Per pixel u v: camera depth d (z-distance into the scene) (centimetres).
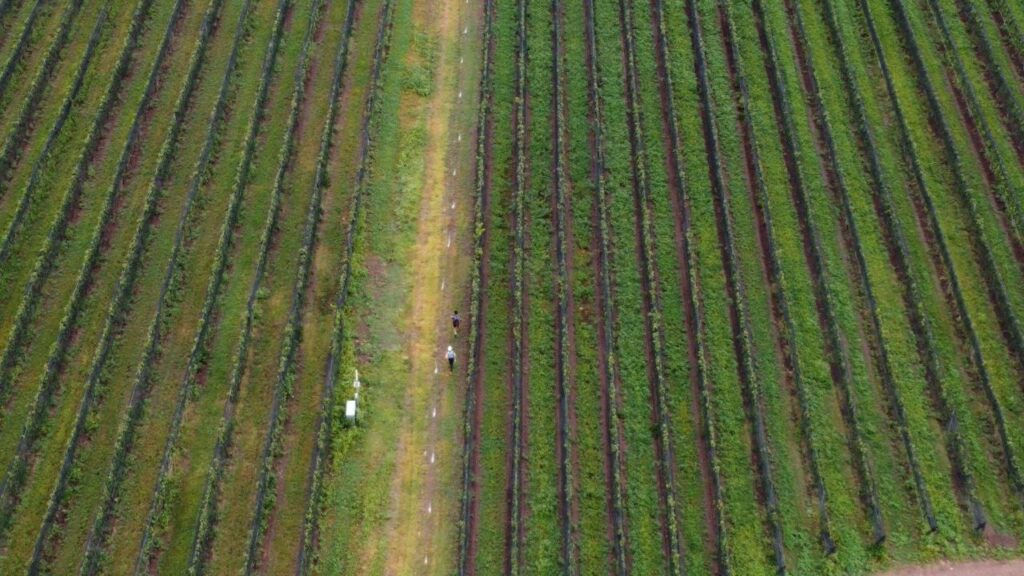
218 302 3712
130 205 4003
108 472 3219
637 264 3969
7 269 3756
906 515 3334
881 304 3897
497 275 3897
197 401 3444
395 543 3203
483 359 3647
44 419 3366
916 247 4109
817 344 3766
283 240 3941
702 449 3447
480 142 4309
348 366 3562
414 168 4300
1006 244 4147
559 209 4094
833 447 3478
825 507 3297
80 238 3888
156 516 3138
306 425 3419
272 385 3509
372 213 4081
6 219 3928
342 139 4325
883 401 3619
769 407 3556
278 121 4359
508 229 4053
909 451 3450
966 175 4359
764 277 3962
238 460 3325
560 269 3900
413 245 4028
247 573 3045
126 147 4144
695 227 4091
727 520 3262
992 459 3494
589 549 3197
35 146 4191
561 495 3303
